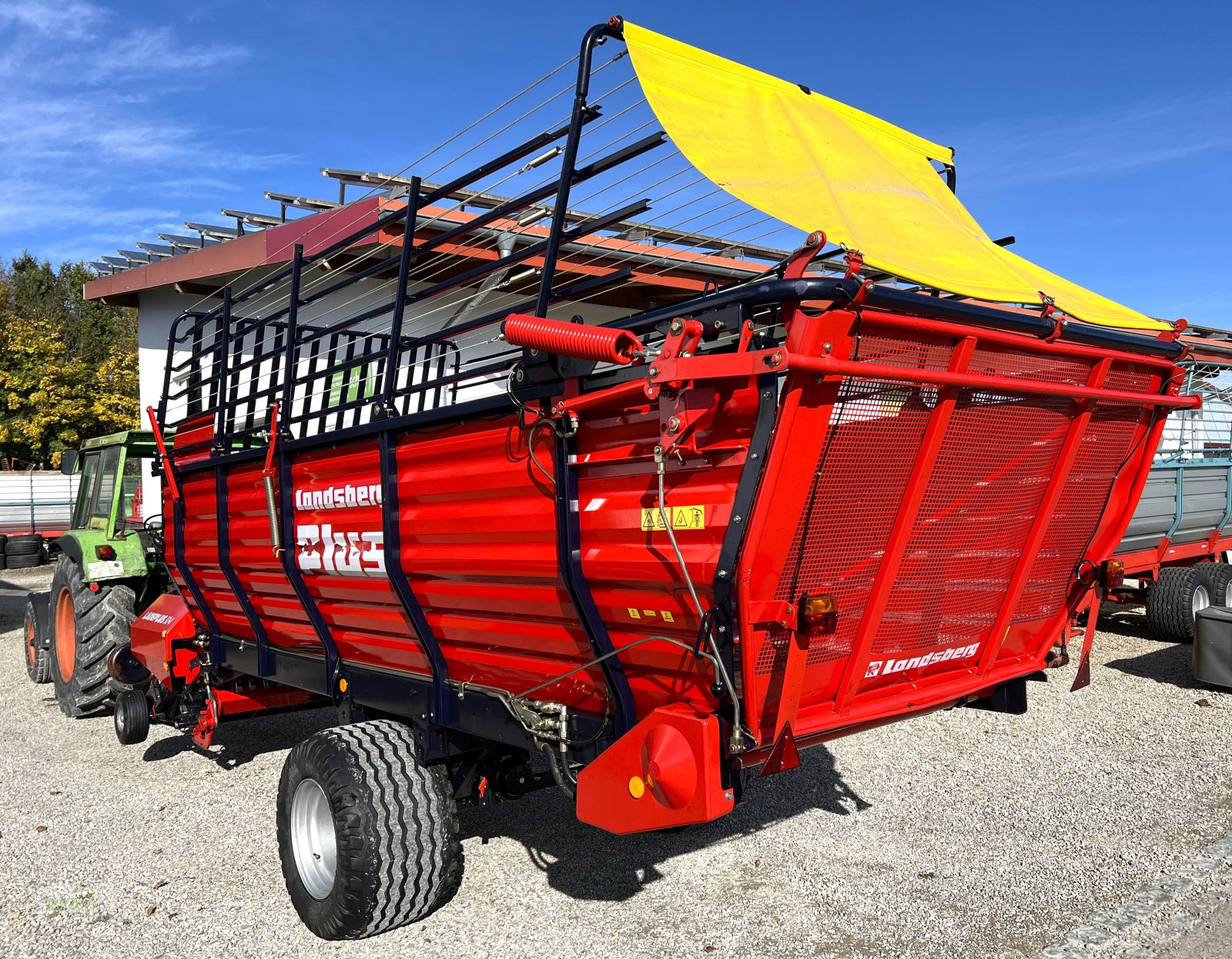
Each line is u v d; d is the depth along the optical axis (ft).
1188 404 11.99
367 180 29.09
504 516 10.31
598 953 11.11
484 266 10.98
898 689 10.86
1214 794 15.93
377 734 12.01
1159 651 28.27
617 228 14.47
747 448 8.04
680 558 8.18
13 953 11.41
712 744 8.38
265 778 18.49
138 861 14.25
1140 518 26.89
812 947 11.12
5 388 113.39
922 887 12.66
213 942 11.63
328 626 14.44
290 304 14.78
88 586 22.36
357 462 12.69
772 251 14.90
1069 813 15.28
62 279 174.19
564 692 10.68
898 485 9.38
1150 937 11.11
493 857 14.15
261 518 15.20
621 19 9.61
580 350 8.45
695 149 9.11
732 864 13.62
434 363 26.37
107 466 24.30
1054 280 11.28
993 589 11.28
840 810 15.71
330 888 11.66
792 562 8.71
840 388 8.29
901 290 8.39
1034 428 10.37
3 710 24.62
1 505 66.18
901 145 12.72
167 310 41.11
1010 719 21.15
